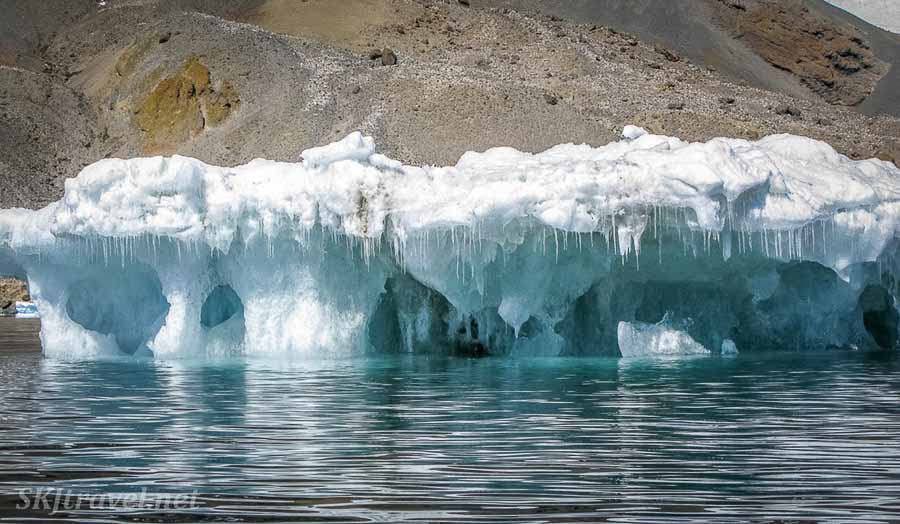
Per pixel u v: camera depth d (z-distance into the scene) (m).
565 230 25.47
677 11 142.88
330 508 11.82
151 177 26.77
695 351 29.25
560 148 29.94
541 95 78.25
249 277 27.97
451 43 101.31
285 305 28.09
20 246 28.58
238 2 115.62
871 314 32.59
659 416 18.27
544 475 13.48
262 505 11.97
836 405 19.56
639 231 25.62
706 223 25.14
